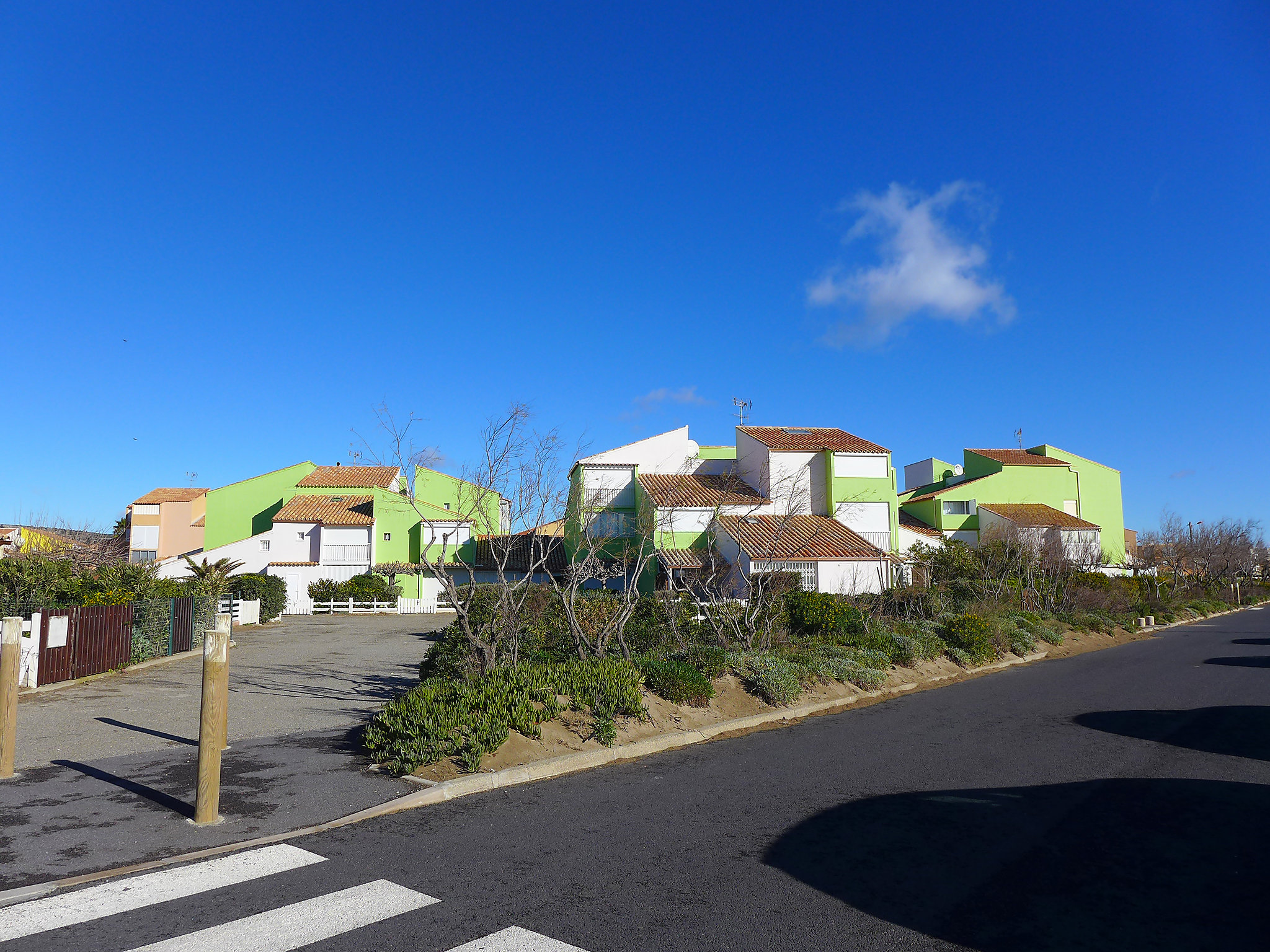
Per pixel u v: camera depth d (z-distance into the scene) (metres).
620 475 38.09
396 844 6.48
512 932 4.82
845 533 32.94
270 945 4.62
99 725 11.04
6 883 5.54
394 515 44.91
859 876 5.82
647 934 4.82
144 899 5.30
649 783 8.55
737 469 39.56
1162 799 7.88
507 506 15.90
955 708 13.85
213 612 22.48
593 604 16.88
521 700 9.83
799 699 13.70
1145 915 5.12
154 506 52.91
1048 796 7.99
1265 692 15.29
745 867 5.98
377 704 13.07
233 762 9.01
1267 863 6.08
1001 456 50.00
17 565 17.27
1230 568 56.69
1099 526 46.53
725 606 17.36
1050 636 24.97
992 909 5.22
